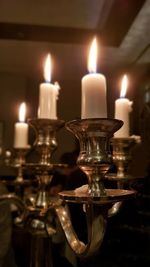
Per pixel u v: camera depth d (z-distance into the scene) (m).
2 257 0.57
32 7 0.83
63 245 0.44
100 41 0.66
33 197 0.57
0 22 0.91
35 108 0.97
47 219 0.46
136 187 0.32
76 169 0.45
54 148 0.45
